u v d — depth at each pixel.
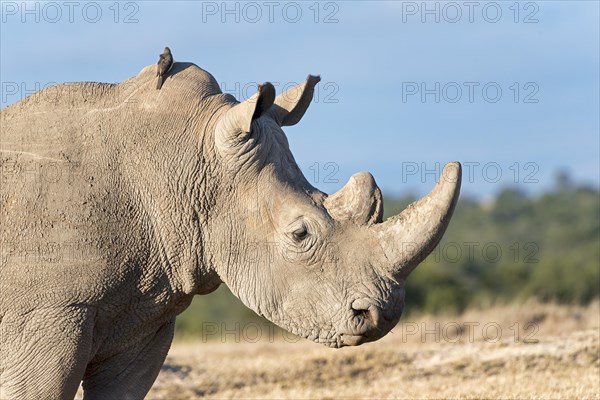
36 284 26.42
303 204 27.23
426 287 99.75
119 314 27.44
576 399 34.88
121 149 27.36
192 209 27.50
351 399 38.09
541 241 188.62
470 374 41.22
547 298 100.62
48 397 26.36
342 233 26.97
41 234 26.55
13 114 27.69
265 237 27.39
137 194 27.27
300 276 27.12
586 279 106.06
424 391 38.31
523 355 42.62
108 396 28.69
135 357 28.78
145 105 27.77
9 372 26.39
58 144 27.19
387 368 43.22
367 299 26.58
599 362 41.00
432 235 26.28
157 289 27.61
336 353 45.19
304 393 39.47
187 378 43.56
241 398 39.59
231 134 27.20
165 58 28.19
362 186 27.08
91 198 26.86
